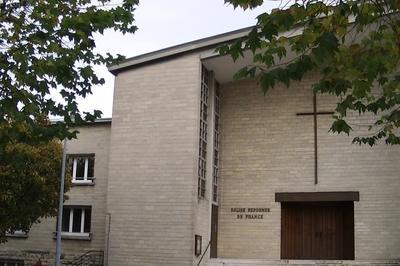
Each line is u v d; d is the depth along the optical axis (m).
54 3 12.59
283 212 23.52
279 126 23.70
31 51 12.62
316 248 23.08
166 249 20.73
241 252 23.09
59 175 19.47
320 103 23.39
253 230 23.19
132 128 22.09
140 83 22.34
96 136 25.33
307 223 23.36
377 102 10.45
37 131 12.16
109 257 21.31
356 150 22.62
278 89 23.97
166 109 21.78
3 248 25.39
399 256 21.47
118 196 21.72
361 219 22.09
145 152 21.73
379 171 22.28
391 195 22.00
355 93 9.66
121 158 22.00
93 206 24.75
